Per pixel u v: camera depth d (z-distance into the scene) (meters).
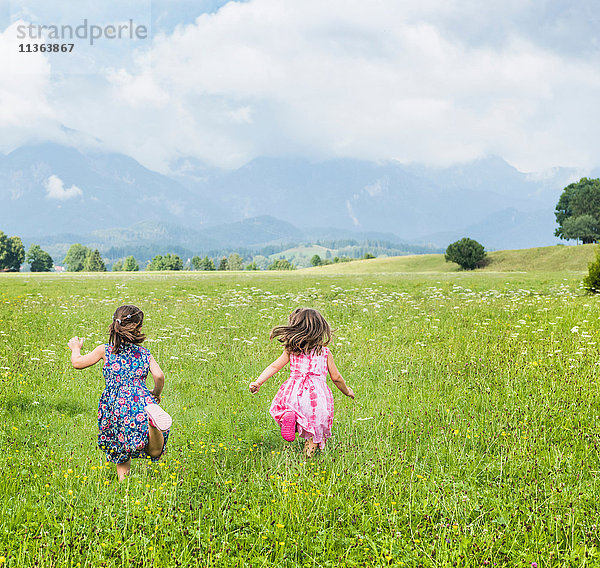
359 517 4.27
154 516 4.16
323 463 5.39
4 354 10.66
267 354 11.40
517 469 5.18
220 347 12.14
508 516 4.26
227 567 3.57
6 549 3.67
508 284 28.36
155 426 4.87
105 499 4.45
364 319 16.27
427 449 5.82
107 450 5.02
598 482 4.85
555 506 4.35
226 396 8.27
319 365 5.70
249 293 25.81
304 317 5.68
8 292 24.41
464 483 4.91
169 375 9.55
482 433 6.21
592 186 101.62
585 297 19.77
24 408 7.39
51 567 3.46
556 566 3.56
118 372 5.06
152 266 185.12
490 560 3.64
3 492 4.66
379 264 99.94
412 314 17.09
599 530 3.96
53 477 4.95
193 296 22.98
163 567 3.55
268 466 5.32
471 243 83.88
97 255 174.25
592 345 10.64
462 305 18.58
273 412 5.72
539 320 14.57
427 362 10.21
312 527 4.04
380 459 5.38
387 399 7.91
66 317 16.08
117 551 3.71
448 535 3.91
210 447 5.93
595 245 81.31
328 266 107.44
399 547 3.82
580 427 6.30
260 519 4.18
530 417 6.75
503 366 9.45
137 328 5.19
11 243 134.62
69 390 8.31
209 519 4.20
